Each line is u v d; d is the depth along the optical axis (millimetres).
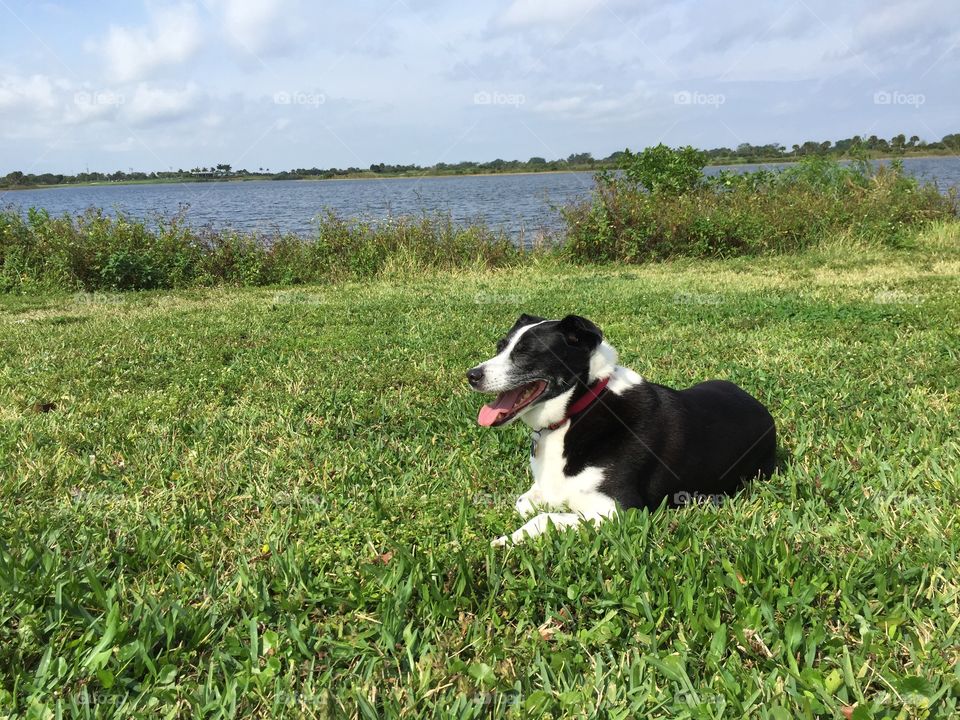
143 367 2469
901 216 5953
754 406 1531
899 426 1683
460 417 1899
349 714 904
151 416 1955
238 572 1167
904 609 1030
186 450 1732
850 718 860
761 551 1159
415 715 900
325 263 5535
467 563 1152
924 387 1951
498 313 3428
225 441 1780
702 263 5355
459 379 2254
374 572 1138
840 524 1262
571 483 1365
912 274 4297
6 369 2416
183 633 1039
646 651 991
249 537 1301
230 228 6227
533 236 6242
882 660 953
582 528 1251
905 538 1206
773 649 982
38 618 1037
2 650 981
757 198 5930
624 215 5629
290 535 1309
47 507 1424
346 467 1599
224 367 2461
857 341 2510
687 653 971
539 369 1362
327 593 1118
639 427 1357
